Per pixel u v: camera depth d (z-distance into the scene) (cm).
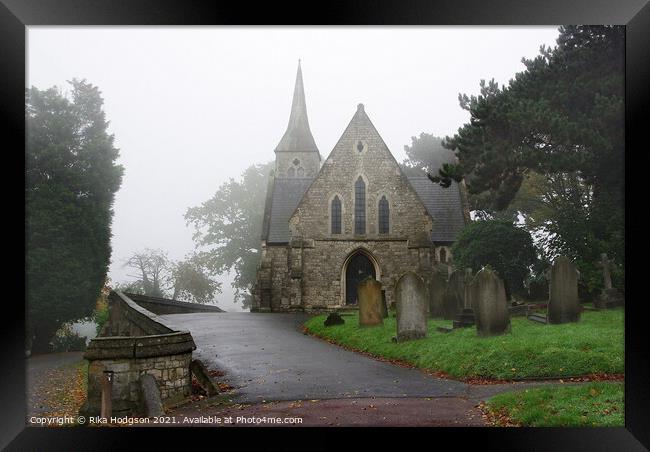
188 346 1092
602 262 1747
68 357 2125
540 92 1980
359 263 3344
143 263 3816
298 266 3256
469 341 1339
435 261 3394
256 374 1288
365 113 3409
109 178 2947
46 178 2766
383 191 3338
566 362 1116
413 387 1098
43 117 2784
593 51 1902
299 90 5403
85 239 2772
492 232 2302
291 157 5197
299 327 2362
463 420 860
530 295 2248
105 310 2842
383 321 1948
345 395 1049
